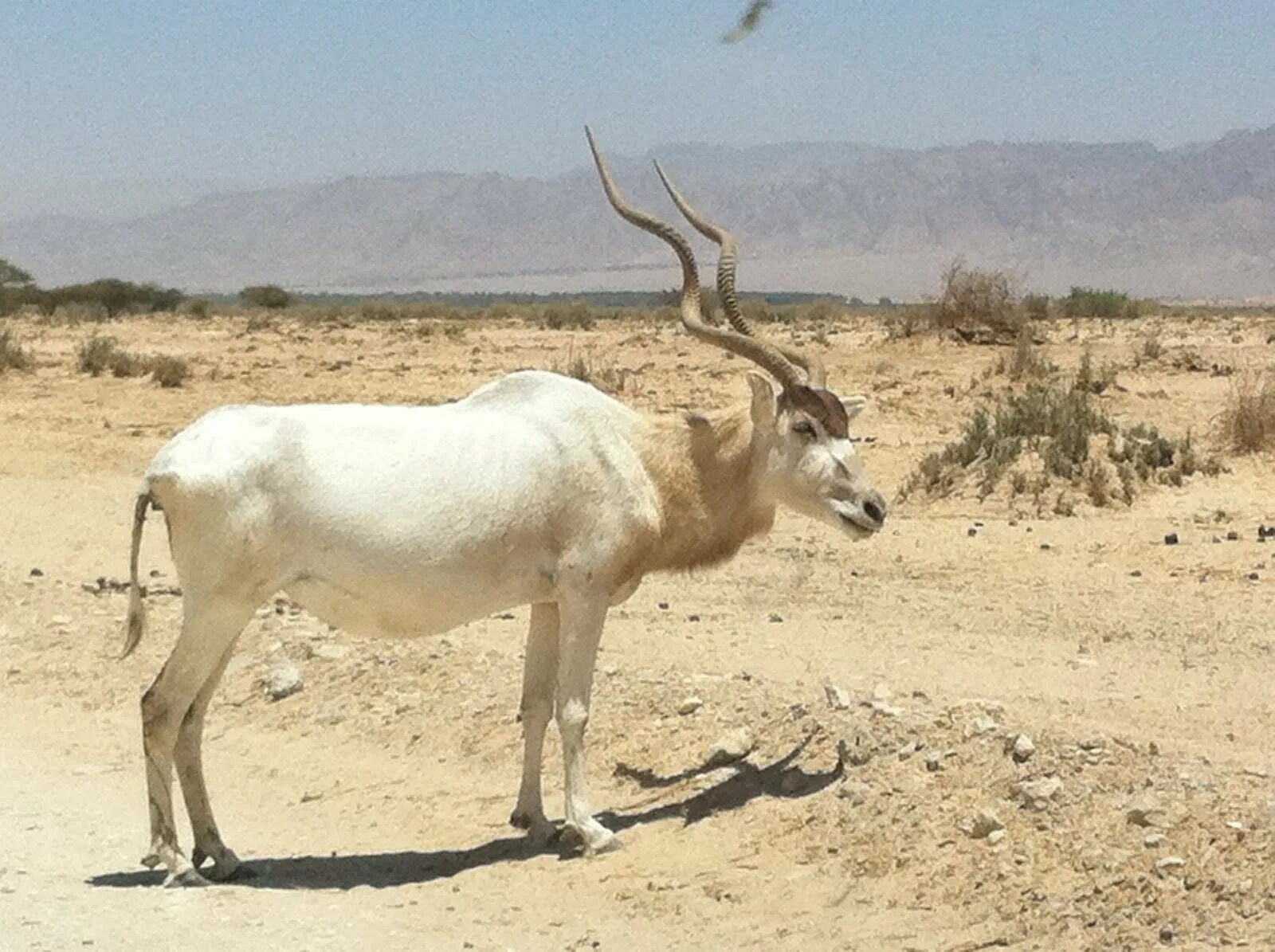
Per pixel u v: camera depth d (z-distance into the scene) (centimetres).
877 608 1434
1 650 1409
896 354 3503
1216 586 1497
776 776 966
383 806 1035
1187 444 2072
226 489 878
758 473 963
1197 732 997
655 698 1109
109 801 1060
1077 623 1358
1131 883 774
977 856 827
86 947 800
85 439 2558
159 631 1426
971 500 1930
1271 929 721
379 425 909
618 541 934
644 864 896
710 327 970
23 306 6950
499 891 877
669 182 998
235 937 816
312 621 1388
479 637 1332
